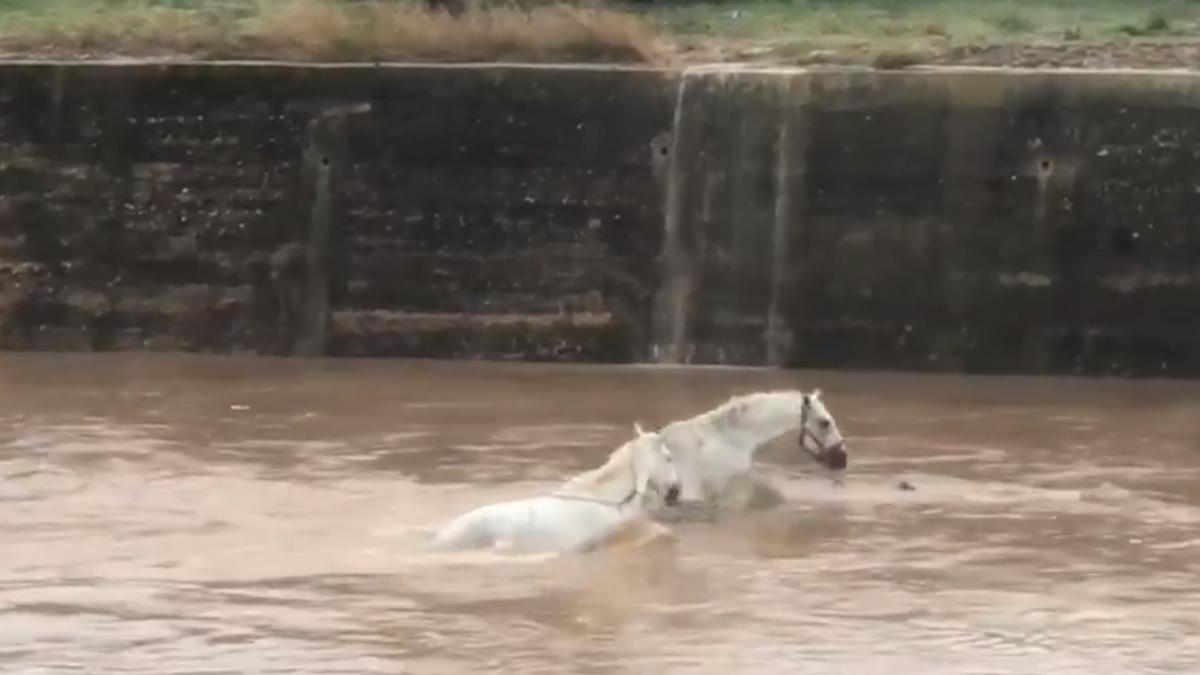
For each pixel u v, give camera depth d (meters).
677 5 28.84
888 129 20.95
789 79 21.12
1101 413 18.11
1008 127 20.77
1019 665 9.55
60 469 14.81
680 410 17.97
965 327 21.05
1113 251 20.80
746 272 21.39
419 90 21.55
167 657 9.59
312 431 16.70
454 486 14.04
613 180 21.50
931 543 12.33
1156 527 12.95
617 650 9.67
